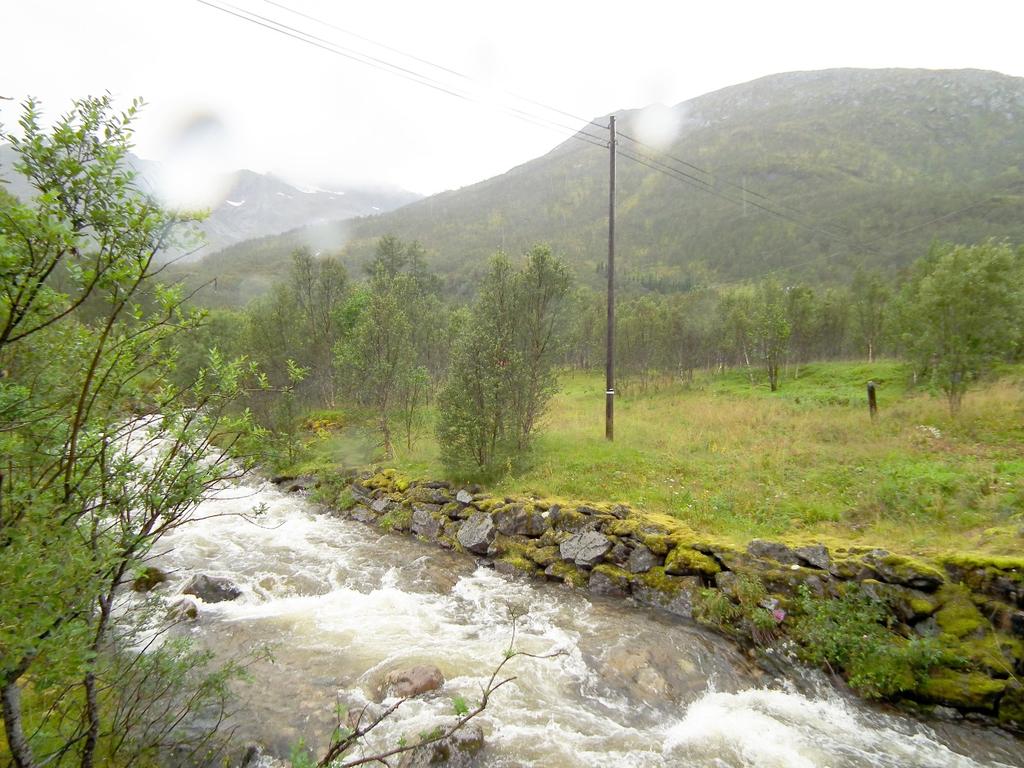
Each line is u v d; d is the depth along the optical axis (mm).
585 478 11258
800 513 9109
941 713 5754
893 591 6633
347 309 22359
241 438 3713
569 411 20250
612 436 13867
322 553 10609
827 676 6430
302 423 19281
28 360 2691
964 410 13391
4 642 2248
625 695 6156
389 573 9641
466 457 12102
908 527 8039
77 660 2553
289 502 14320
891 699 6023
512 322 13000
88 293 2584
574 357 41969
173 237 2805
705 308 43500
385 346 15641
